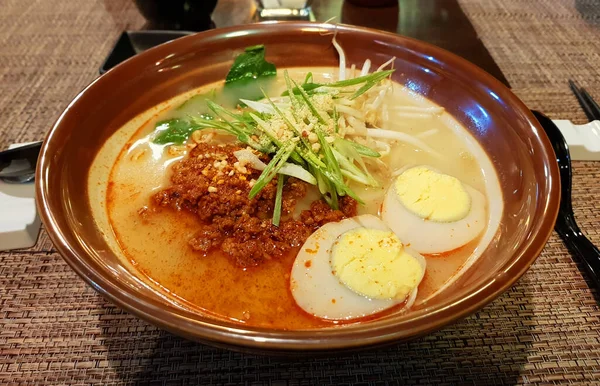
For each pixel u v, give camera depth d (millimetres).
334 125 206
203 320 122
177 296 162
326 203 194
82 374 154
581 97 270
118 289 127
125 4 355
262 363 157
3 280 182
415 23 333
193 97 236
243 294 163
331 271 164
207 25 329
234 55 241
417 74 234
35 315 170
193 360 157
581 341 165
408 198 190
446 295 150
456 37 320
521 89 280
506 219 177
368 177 198
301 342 116
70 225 154
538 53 311
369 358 159
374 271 162
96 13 344
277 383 152
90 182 189
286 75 221
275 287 165
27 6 350
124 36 294
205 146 214
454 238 177
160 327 122
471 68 213
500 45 316
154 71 222
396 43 233
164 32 293
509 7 358
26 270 186
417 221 183
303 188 198
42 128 248
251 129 211
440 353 160
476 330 167
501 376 155
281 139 198
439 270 169
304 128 203
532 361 159
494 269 141
